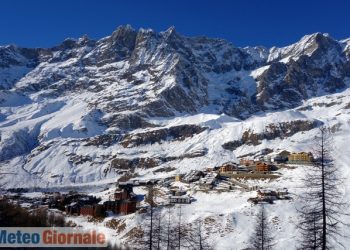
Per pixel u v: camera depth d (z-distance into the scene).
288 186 185.25
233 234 134.62
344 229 108.00
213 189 198.00
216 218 145.62
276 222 136.00
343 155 199.88
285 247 116.00
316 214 43.00
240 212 148.62
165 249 86.88
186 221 146.50
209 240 131.38
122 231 150.12
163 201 186.25
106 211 183.50
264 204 153.62
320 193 42.31
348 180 154.50
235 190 191.75
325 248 42.03
